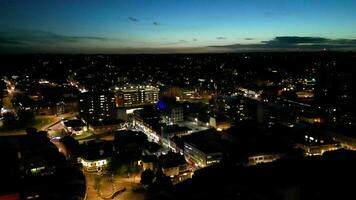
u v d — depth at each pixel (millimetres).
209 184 120938
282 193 84250
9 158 133125
